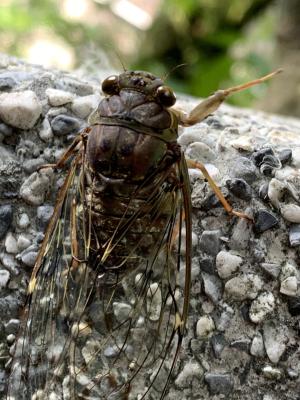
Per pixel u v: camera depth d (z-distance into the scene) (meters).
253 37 0.55
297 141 0.22
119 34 0.59
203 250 0.20
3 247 0.20
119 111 0.19
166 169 0.19
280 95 0.43
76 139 0.20
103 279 0.19
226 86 0.44
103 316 0.19
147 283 0.19
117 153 0.19
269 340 0.20
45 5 0.42
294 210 0.20
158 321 0.19
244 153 0.21
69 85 0.22
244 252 0.20
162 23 0.50
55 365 0.19
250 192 0.20
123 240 0.19
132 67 0.49
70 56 0.40
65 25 0.40
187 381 0.20
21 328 0.19
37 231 0.20
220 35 0.46
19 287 0.20
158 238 0.19
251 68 0.44
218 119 0.22
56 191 0.21
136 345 0.19
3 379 0.20
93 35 0.40
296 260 0.20
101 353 0.19
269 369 0.19
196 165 0.20
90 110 0.21
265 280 0.20
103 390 0.19
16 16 0.38
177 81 0.44
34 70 0.22
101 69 0.33
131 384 0.19
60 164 0.20
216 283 0.20
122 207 0.19
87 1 0.58
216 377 0.20
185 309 0.19
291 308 0.20
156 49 0.51
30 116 0.21
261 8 0.49
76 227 0.19
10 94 0.21
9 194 0.21
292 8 0.42
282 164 0.21
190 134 0.21
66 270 0.19
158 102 0.19
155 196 0.19
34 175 0.21
